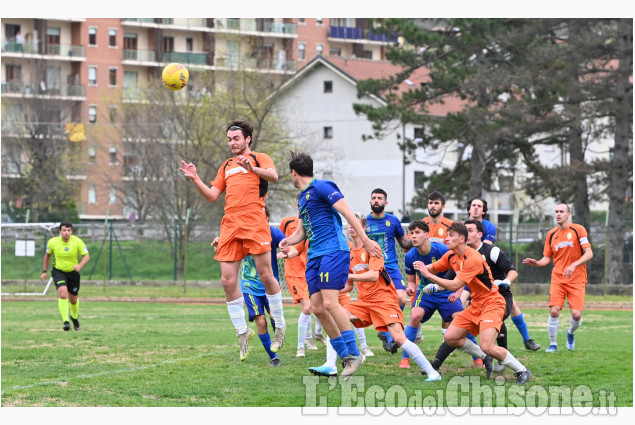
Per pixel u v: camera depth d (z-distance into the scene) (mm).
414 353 12422
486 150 46719
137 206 72500
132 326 21922
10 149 72625
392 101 46031
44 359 14570
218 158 52719
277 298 13391
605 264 36875
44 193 68938
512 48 44500
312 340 16391
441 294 13953
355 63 75938
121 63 85062
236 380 12320
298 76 71562
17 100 75312
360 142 72500
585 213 48312
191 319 24781
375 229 15328
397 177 71500
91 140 81000
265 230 12648
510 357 12180
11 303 33000
